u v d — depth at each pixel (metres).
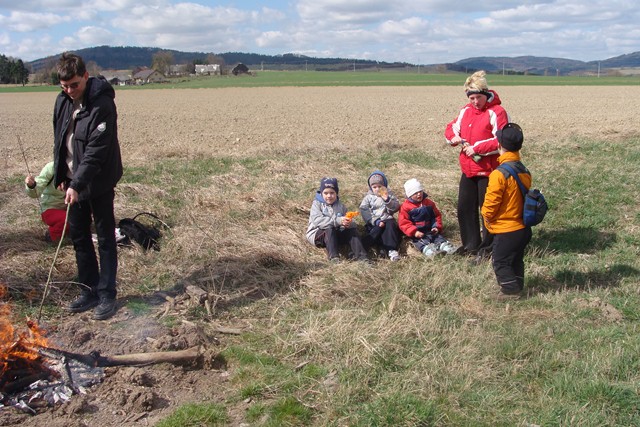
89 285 5.23
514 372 4.01
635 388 3.73
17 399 3.77
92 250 5.20
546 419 3.49
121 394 3.84
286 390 3.86
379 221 6.55
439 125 21.44
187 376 4.12
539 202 5.04
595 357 4.12
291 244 6.50
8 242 6.56
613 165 10.07
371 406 3.58
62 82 4.50
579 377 3.91
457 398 3.68
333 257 6.18
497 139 5.33
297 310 5.09
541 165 10.19
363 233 6.98
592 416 3.48
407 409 3.54
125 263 6.04
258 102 38.84
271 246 6.29
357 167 10.57
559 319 4.89
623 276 5.80
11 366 3.98
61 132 4.84
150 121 24.81
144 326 4.80
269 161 10.95
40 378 3.98
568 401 3.67
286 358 4.25
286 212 7.59
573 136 14.98
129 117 27.05
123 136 18.77
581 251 6.58
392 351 4.23
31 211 7.79
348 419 3.52
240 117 26.52
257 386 3.90
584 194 8.38
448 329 4.60
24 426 3.54
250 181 9.31
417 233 6.47
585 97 40.53
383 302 5.11
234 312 5.08
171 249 6.38
